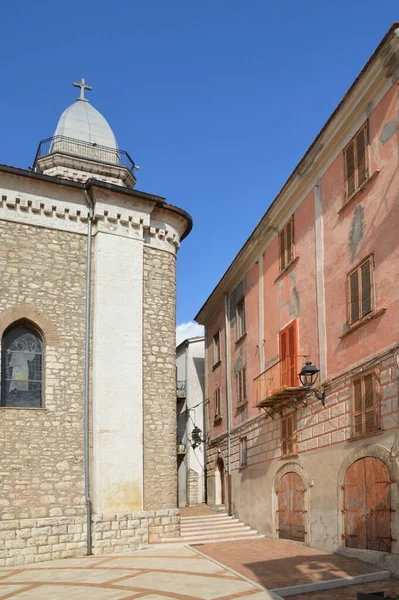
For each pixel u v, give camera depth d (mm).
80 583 11422
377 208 13305
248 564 13062
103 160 24031
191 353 32969
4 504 13883
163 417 16484
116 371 15805
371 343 13180
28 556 13797
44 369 15180
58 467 14703
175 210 17922
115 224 16719
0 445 14180
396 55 12703
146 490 15734
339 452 14242
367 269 13531
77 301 15961
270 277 20000
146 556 14211
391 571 11602
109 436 15305
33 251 15641
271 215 19406
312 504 15578
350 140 14727
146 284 17141
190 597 10039
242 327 23500
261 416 20047
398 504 11664
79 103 25938
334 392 14750
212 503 26078
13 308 15047
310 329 16469
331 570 12008
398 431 11836
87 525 14656
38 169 23188
